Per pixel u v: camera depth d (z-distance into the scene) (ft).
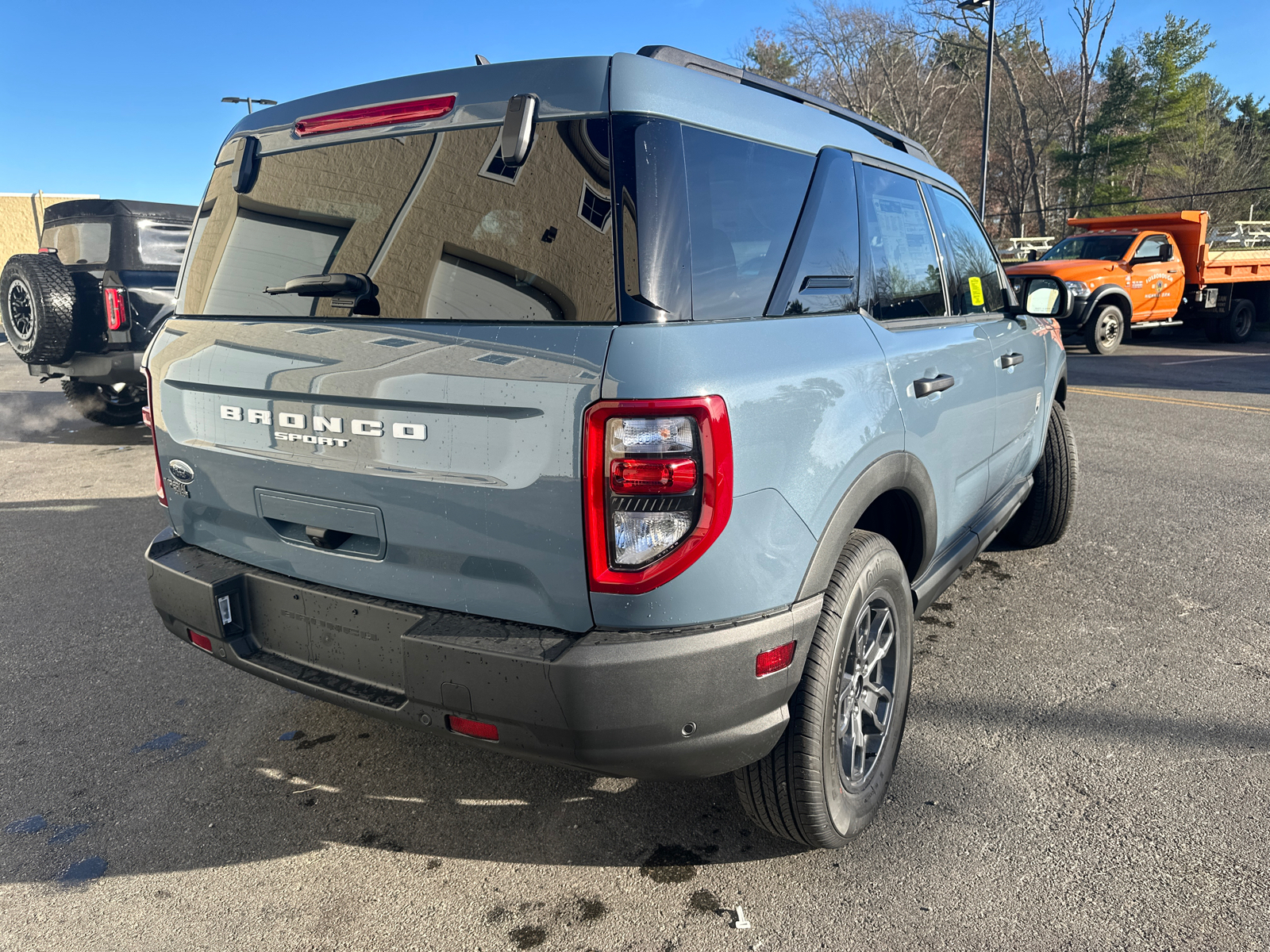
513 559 6.01
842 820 7.28
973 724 9.72
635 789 8.73
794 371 6.43
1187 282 50.06
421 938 6.81
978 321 11.01
